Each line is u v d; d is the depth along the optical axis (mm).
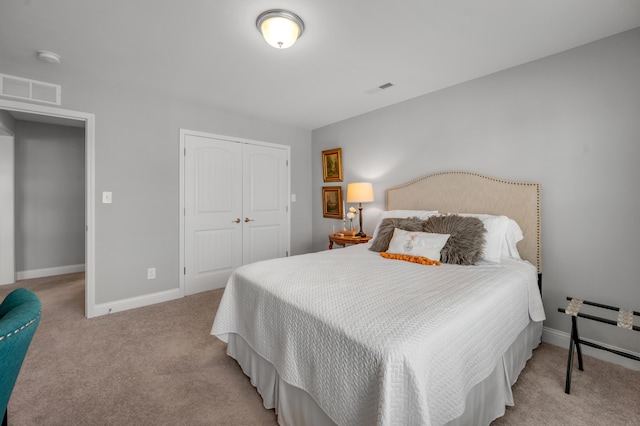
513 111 2451
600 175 2053
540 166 2314
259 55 2238
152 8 1680
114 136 2855
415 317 1181
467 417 1247
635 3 1659
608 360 2033
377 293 1474
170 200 3230
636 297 1931
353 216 3684
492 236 2223
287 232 4305
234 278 1983
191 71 2514
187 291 3389
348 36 1981
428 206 2980
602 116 2039
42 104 2500
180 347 2225
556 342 2240
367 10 1706
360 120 3760
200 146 3447
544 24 1861
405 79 2691
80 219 4473
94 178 2754
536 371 1896
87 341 2299
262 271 1914
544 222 2303
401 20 1809
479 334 1309
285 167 4266
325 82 2756
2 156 3777
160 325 2600
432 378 1038
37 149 4137
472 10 1717
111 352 2141
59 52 2184
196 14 1736
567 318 2211
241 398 1675
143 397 1666
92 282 2754
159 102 3125
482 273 1865
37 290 3539
